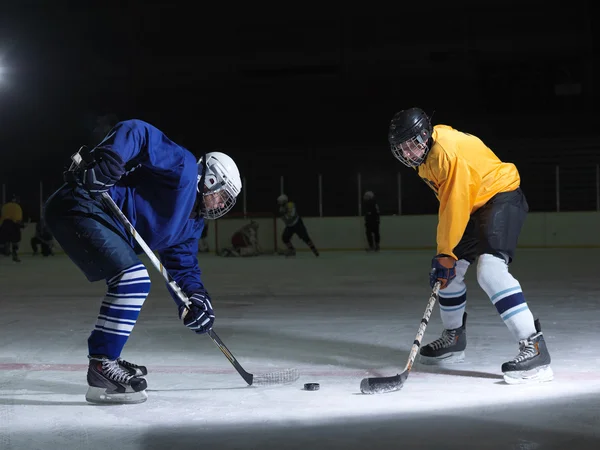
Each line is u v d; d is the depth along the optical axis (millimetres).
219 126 29453
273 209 23547
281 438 2545
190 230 3400
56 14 29219
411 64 28125
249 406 3049
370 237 18750
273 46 29047
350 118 28703
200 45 29328
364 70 28531
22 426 2770
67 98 29328
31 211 23062
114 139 2967
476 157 3717
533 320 3549
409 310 6551
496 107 27547
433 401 3104
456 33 27734
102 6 29297
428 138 3682
